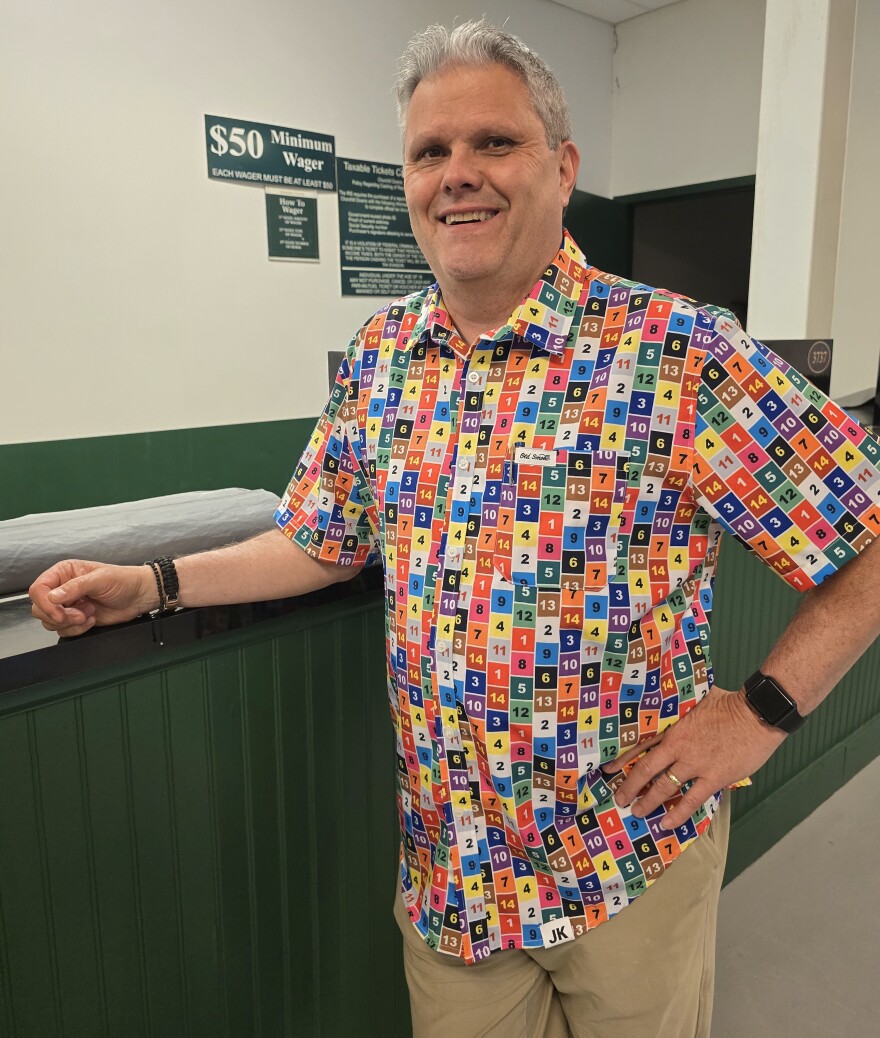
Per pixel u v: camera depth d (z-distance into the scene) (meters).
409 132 0.94
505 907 1.02
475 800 1.00
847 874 2.20
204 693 1.08
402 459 1.01
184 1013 1.15
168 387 3.51
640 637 0.94
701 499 0.90
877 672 2.74
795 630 0.95
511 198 0.90
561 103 0.94
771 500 0.88
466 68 0.89
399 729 1.08
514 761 0.95
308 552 1.12
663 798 0.98
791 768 2.39
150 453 3.49
